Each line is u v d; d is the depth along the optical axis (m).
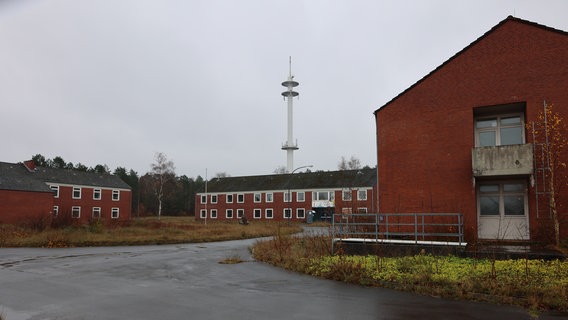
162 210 102.56
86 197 63.94
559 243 14.04
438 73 17.95
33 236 25.78
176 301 8.85
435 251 13.78
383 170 18.56
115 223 36.75
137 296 9.41
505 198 16.98
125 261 16.58
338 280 11.48
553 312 7.80
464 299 8.91
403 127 18.41
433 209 17.39
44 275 12.69
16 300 8.92
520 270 10.52
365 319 7.39
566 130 15.19
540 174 15.23
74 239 24.92
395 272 11.07
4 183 48.72
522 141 16.98
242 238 32.47
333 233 16.06
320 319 7.38
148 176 102.94
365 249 14.80
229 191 73.56
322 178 66.44
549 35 16.00
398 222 17.92
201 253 20.09
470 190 16.83
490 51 16.95
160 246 24.91
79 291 10.02
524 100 16.06
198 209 76.56
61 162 102.12
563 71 15.59
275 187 69.06
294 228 42.00
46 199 51.53
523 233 16.44
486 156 15.89
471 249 13.73
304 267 13.20
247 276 12.44
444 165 17.42
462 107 17.30
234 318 7.40
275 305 8.45
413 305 8.41
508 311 7.89
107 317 7.46
